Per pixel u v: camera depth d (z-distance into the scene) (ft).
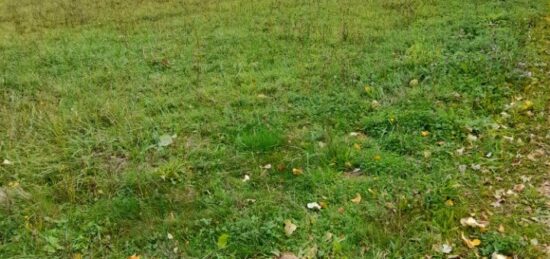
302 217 13.41
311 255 12.26
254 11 32.01
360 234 12.57
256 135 16.99
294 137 16.98
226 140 17.31
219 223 13.44
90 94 21.42
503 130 16.85
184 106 19.93
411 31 26.18
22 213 14.24
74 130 18.38
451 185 14.07
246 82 21.76
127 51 26.21
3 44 29.27
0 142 17.70
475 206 13.53
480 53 22.61
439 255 11.98
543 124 17.08
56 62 25.73
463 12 28.53
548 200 13.62
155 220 13.58
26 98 21.66
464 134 16.66
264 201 14.05
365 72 21.62
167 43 27.07
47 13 35.88
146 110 19.70
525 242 12.16
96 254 12.76
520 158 15.37
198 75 22.74
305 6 31.91
